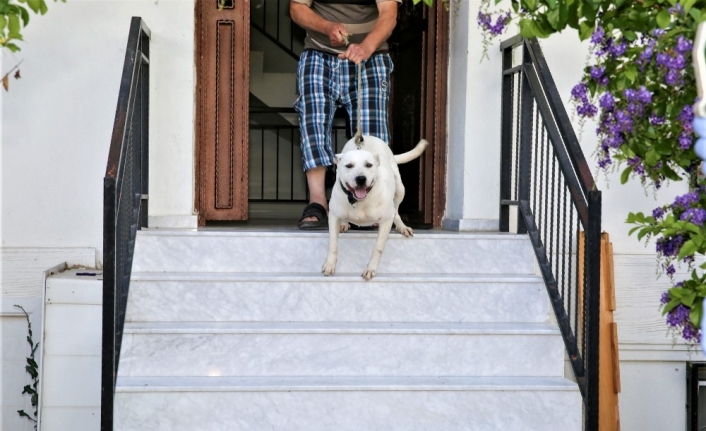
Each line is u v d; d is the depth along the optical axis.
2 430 4.17
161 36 4.25
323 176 4.40
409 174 4.97
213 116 4.70
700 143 1.85
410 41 4.95
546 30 2.60
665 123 2.57
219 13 4.66
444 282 3.65
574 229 4.41
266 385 3.16
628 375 4.43
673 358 4.42
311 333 3.37
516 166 4.23
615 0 2.46
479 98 4.42
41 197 4.22
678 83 2.35
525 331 3.43
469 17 4.38
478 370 3.42
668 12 2.38
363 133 4.38
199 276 3.60
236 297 3.57
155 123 4.27
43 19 4.19
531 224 3.96
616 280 4.40
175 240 3.79
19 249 4.20
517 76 4.40
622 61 2.62
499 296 3.67
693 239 2.47
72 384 3.85
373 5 4.45
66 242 4.23
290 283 3.59
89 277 3.90
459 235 3.91
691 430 4.42
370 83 4.38
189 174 4.30
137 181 3.88
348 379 3.31
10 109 4.19
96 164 4.25
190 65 4.28
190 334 3.32
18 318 4.20
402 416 3.20
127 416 3.10
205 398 3.13
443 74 4.73
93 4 4.21
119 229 3.16
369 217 3.64
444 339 3.41
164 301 3.54
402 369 3.40
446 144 4.75
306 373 3.37
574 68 4.46
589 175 3.17
